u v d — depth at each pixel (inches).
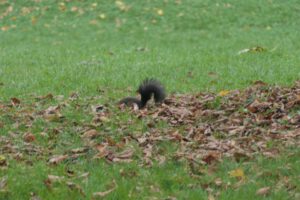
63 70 742.5
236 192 356.8
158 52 902.4
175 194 357.7
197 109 518.0
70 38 1123.9
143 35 1131.3
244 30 1145.4
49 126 484.4
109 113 514.3
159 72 716.7
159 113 505.4
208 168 390.3
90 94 606.5
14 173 388.8
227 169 388.5
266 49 867.4
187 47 973.8
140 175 384.2
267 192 354.6
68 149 432.1
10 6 1293.1
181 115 496.7
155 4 1280.8
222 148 418.6
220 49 927.7
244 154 402.6
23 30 1182.3
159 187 369.4
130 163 402.3
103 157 413.7
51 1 1306.6
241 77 670.5
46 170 393.4
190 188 367.6
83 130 471.5
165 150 422.6
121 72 721.6
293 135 433.1
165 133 457.1
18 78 699.4
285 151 406.3
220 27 1173.7
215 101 529.3
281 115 482.0
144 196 357.1
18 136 465.7
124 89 629.0
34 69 761.0
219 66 747.4
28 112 525.3
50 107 535.2
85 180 378.6
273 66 733.3
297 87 558.6
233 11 1248.2
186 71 722.2
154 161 405.1
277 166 384.2
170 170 390.9
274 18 1221.1
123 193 359.6
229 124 472.7
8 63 818.2
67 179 380.8
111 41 1085.8
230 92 564.1
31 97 594.6
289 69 708.7
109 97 585.3
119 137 454.0
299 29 1147.3
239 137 441.4
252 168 385.7
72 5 1286.9
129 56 854.5
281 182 366.6
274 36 1071.6
